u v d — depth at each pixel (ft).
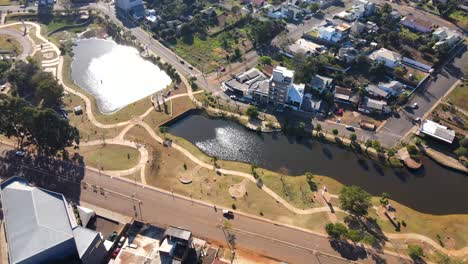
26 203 377.09
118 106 613.93
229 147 540.52
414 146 523.70
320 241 409.69
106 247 386.11
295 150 536.83
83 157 506.48
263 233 417.28
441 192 480.64
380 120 583.99
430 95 634.43
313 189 471.21
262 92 602.44
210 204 447.83
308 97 608.19
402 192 477.77
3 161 497.05
